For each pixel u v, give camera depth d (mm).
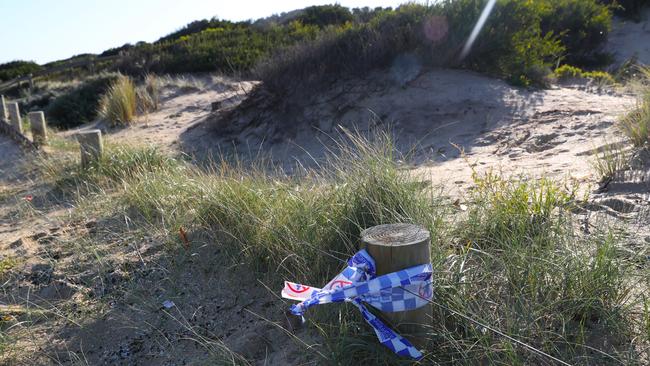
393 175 3816
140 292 3873
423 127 7906
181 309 3639
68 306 3879
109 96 13477
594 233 3232
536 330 2656
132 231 4672
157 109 13062
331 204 3791
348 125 8664
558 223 3238
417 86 8945
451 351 2633
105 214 5215
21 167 8508
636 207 3766
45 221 5602
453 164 5965
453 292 2865
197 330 3434
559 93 8539
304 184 4332
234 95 12039
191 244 4219
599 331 2646
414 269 2459
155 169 6031
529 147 6285
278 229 3795
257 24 24172
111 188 6297
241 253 3924
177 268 4012
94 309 3807
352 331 2822
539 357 2520
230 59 17219
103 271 4160
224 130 9781
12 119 11117
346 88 9258
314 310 3121
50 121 14578
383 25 10016
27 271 4352
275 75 10047
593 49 14312
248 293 3645
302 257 3504
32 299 4035
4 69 33531
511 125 7281
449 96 8500
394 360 2582
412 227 2684
